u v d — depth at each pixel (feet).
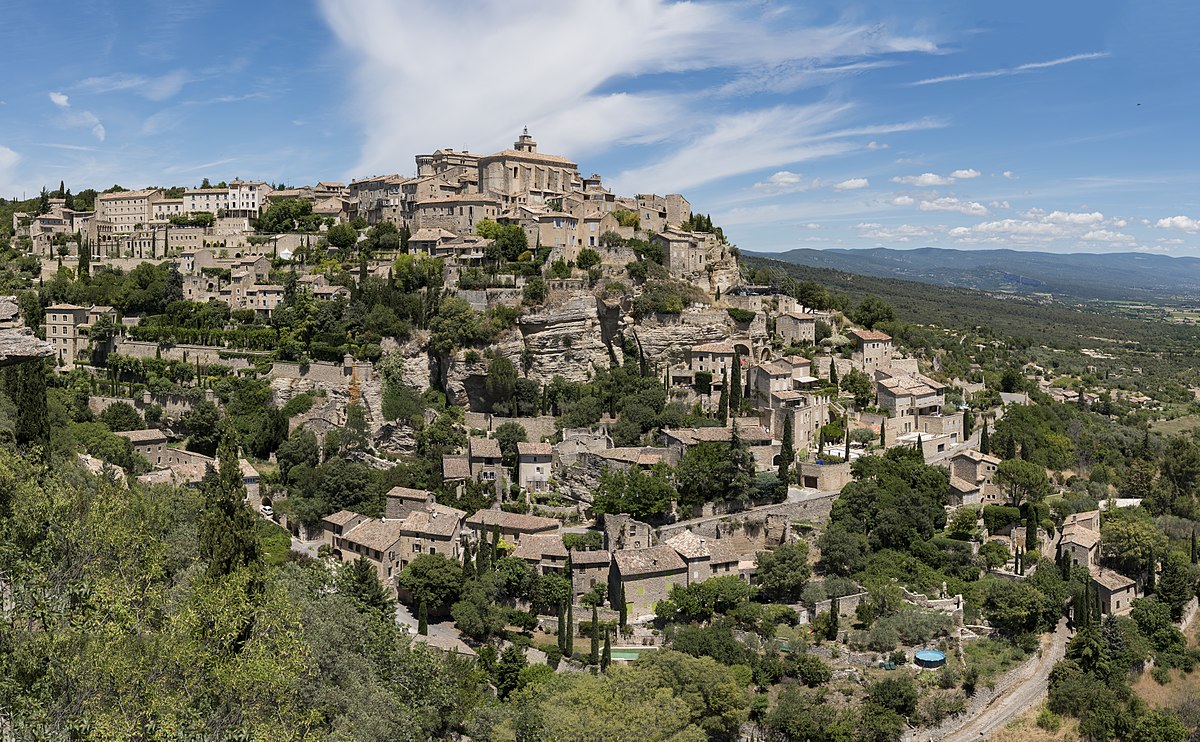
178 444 630.74
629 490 515.09
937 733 390.01
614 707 312.71
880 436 625.00
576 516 538.88
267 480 578.25
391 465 599.98
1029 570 512.22
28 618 223.30
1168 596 514.27
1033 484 554.05
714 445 549.95
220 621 230.07
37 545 248.52
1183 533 604.90
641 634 432.66
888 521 508.12
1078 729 402.72
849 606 460.96
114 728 188.75
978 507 563.48
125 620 226.99
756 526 515.50
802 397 636.89
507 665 390.42
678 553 465.47
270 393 651.25
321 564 440.04
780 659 415.03
